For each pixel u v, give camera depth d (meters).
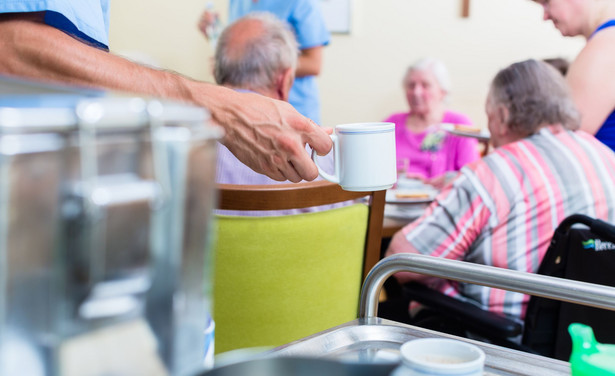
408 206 2.13
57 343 0.27
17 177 0.25
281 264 1.25
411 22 3.89
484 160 1.68
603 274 1.41
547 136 1.67
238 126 0.73
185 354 0.32
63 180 0.26
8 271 0.26
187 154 0.30
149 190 0.28
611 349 0.55
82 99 0.28
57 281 0.27
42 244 0.26
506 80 1.72
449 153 3.23
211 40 3.70
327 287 1.31
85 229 0.27
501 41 3.88
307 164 0.74
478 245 1.67
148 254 0.29
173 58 3.79
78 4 0.82
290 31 1.71
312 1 2.67
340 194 1.23
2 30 0.71
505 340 1.48
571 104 1.70
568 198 1.62
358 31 3.91
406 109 3.98
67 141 0.26
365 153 0.76
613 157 1.71
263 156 0.74
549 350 1.48
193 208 0.31
